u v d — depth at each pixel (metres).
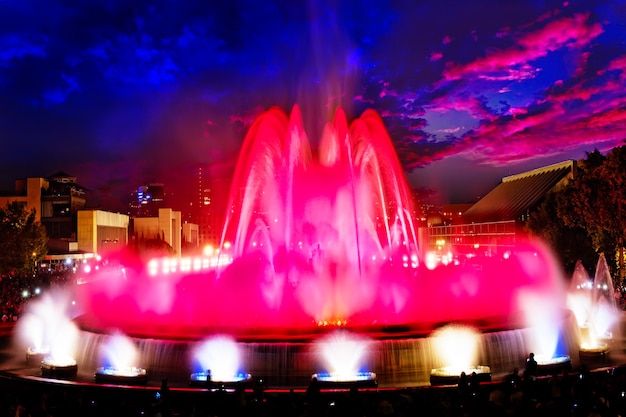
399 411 19.05
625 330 44.78
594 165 79.88
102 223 135.62
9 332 43.91
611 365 33.84
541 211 97.25
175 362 30.25
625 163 63.75
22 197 132.88
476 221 161.62
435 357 30.42
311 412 20.50
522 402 19.52
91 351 32.91
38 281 62.34
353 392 20.38
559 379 23.64
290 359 29.64
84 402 22.31
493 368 31.30
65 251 120.69
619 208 63.75
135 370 30.23
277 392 24.11
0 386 27.41
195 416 20.47
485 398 20.83
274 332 31.36
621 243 68.75
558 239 84.19
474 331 31.81
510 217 134.75
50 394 23.45
